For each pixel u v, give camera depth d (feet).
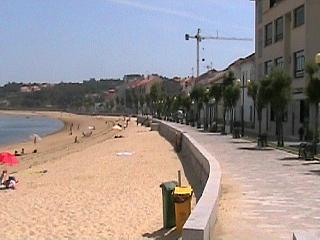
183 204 44.29
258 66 198.08
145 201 66.08
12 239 49.42
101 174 95.81
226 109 194.29
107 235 49.32
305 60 146.00
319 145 114.11
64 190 78.69
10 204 67.77
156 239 46.29
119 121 396.57
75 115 633.20
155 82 503.61
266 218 40.14
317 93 101.19
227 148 113.39
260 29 196.03
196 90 250.98
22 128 409.90
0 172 109.81
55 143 226.38
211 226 33.35
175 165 103.50
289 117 162.81
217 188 42.65
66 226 54.13
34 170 110.63
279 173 69.31
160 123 243.19
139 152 138.82
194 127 234.17
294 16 159.53
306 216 41.11
